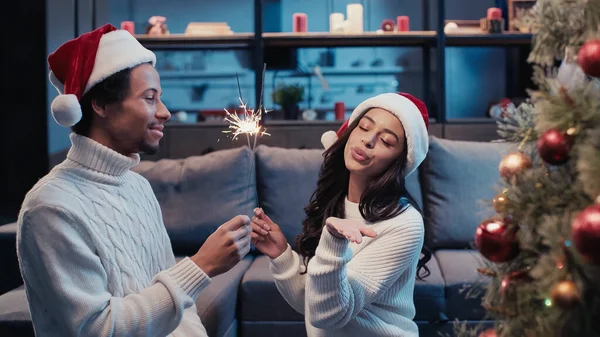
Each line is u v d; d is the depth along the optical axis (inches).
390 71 178.4
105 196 51.5
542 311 36.9
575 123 35.7
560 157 36.3
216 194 111.4
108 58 51.3
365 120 59.7
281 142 137.9
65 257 46.7
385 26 148.7
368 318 56.6
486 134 137.9
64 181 49.9
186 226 110.0
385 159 58.2
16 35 143.3
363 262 56.0
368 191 58.1
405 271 58.3
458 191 112.3
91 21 155.0
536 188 37.9
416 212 59.1
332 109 178.1
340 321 52.3
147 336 47.2
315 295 51.5
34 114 144.9
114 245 50.1
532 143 42.3
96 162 51.6
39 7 142.4
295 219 111.7
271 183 113.6
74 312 45.9
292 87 150.9
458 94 181.0
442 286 91.9
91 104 51.9
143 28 180.9
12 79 144.3
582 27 37.2
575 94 35.9
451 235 110.8
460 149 115.2
